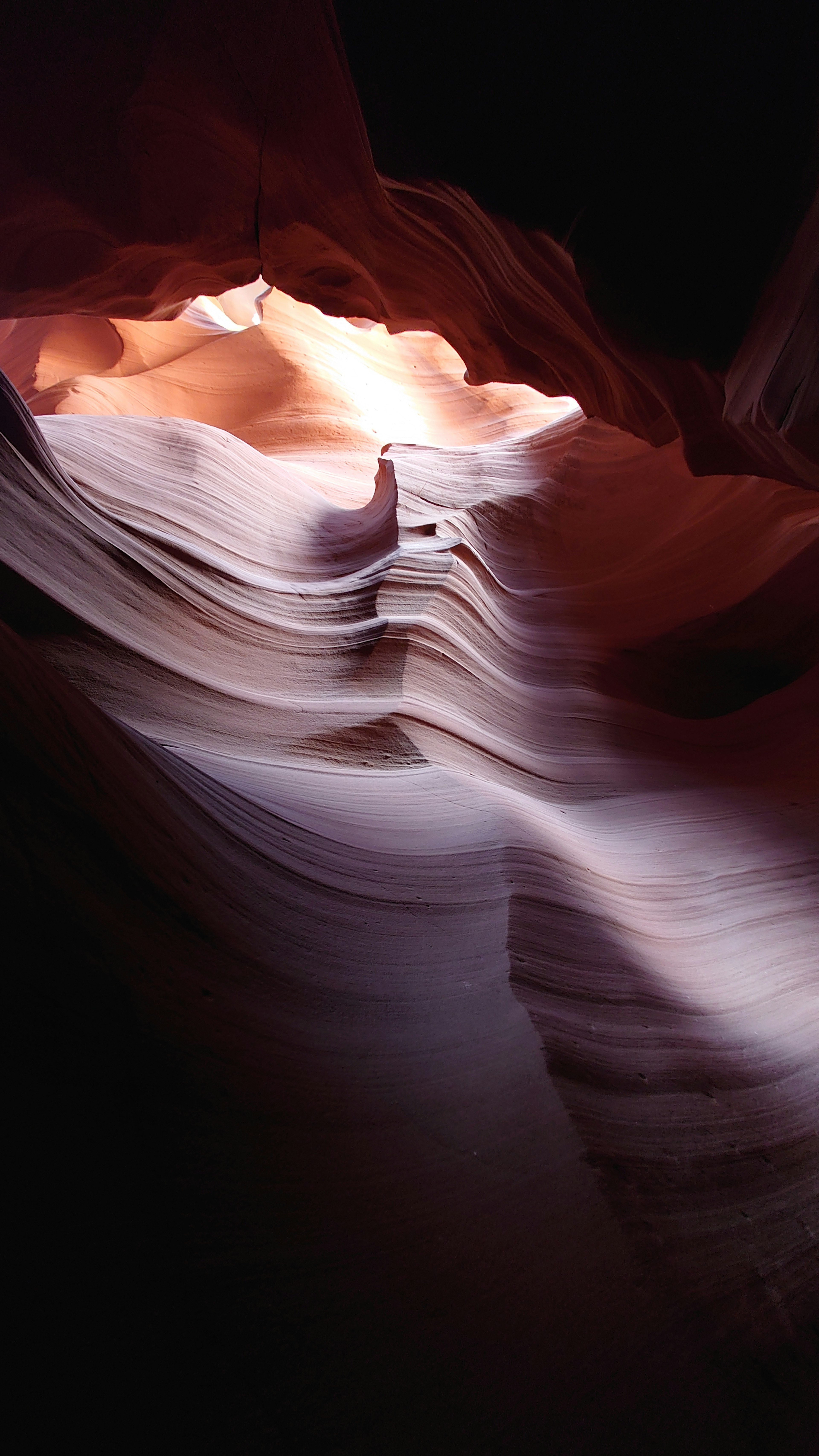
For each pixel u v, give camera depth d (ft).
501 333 26.86
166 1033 6.37
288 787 16.11
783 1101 10.88
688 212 16.40
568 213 17.25
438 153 17.49
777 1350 7.07
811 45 13.76
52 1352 3.76
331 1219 6.10
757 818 23.48
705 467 25.34
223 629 24.16
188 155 24.48
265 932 9.73
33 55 22.24
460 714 24.75
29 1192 4.28
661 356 19.76
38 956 5.50
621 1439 5.71
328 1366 4.99
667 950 15.02
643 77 15.06
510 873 13.97
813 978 15.26
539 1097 8.56
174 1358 4.31
